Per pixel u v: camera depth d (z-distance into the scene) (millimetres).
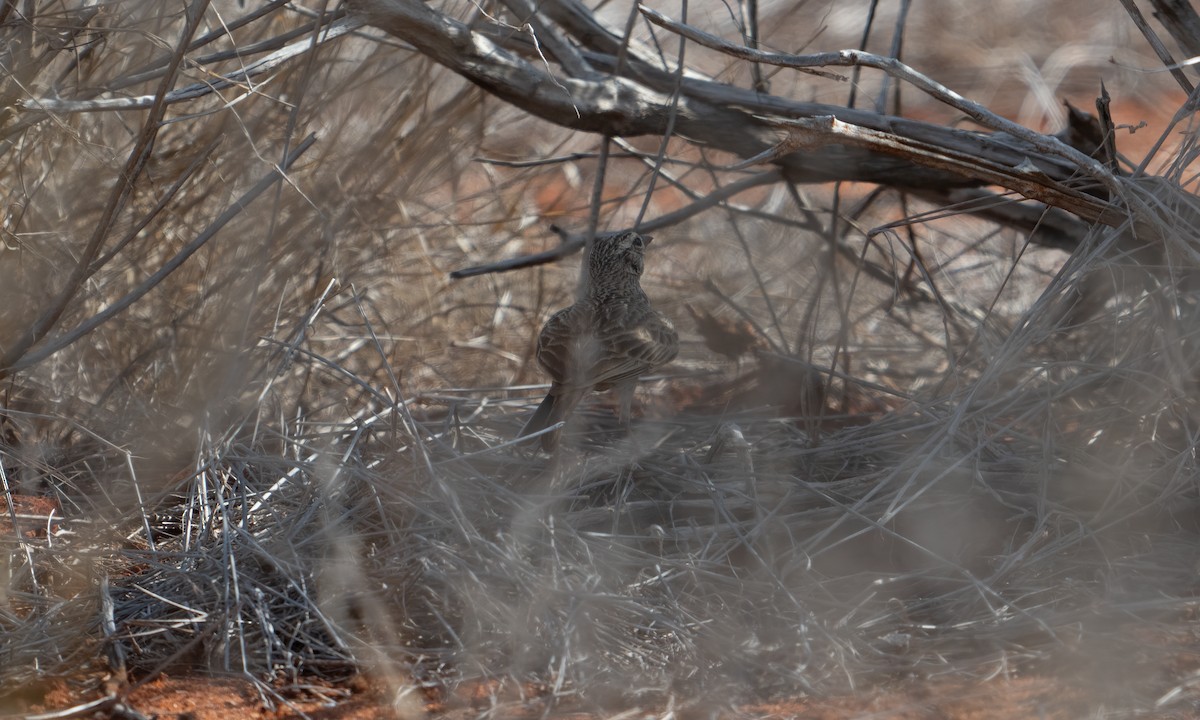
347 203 12078
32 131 10555
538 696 6590
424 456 8125
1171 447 9031
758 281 12945
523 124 18391
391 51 12461
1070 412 10156
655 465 9797
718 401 12750
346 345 13195
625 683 6684
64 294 8961
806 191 15664
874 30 25734
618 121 11484
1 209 10422
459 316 14695
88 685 6766
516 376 13484
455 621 7359
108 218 8820
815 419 10492
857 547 8594
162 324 11391
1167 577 7750
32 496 9641
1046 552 7918
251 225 11562
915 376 12875
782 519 8391
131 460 9594
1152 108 23141
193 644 7000
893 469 8930
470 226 15430
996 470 9211
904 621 7418
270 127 11828
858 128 8719
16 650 7004
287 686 6797
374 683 6797
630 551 8180
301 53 9969
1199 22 10203
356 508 8391
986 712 6242
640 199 18531
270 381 9500
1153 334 9297
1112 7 26531
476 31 11039
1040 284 14766
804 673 6750
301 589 7395
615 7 21766
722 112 11594
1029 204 12109
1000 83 24516
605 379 10648
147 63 10672
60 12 9711
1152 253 9539
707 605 7500
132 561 8305
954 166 9102
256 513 8672
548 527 7965
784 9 23234
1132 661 6676
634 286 11734
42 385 10891
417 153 12844
